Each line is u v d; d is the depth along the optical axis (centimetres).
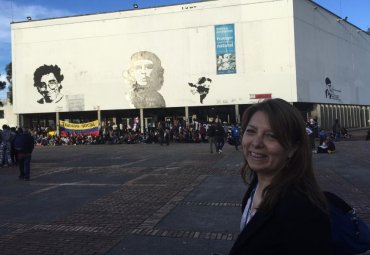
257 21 4022
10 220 802
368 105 5853
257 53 4028
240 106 4141
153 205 890
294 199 168
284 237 164
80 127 4075
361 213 767
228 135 3206
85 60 4478
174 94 4231
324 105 4553
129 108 4359
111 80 4403
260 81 4028
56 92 4566
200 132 3638
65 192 1102
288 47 3978
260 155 184
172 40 4225
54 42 4562
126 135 3931
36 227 740
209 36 4125
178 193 1020
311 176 182
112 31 4388
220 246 600
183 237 648
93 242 637
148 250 591
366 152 2019
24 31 4647
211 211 815
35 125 4809
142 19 4300
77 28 4491
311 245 160
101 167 1691
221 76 4106
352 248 176
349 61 5238
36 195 1074
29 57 4644
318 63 4419
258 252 169
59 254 586
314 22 4369
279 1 3981
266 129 182
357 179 1162
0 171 1681
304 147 182
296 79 3972
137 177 1343
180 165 1662
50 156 2428
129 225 730
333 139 3228
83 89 4488
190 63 4181
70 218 801
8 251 605
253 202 196
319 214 165
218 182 1176
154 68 4269
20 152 1366
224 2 4081
